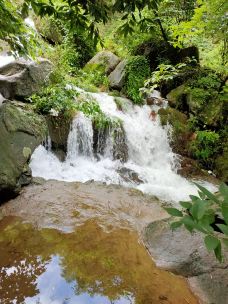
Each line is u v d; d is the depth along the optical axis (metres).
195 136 7.94
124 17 2.75
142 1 2.63
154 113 8.30
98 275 3.02
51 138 6.20
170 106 8.79
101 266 3.16
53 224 3.91
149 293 2.83
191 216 1.05
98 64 10.05
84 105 6.59
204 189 1.09
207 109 8.08
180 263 3.28
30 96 6.66
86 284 2.88
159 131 7.94
